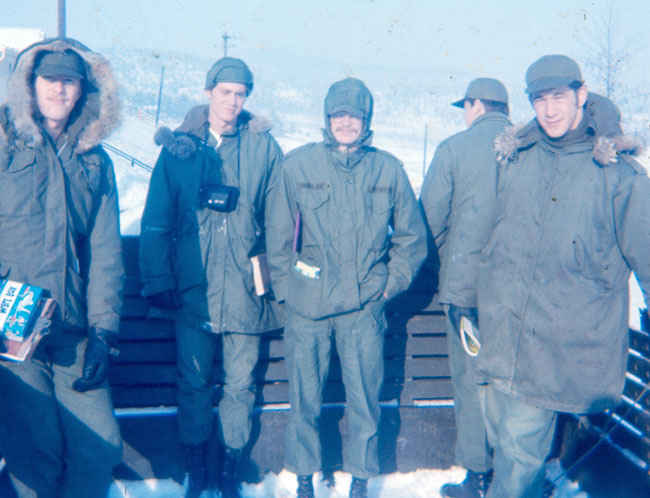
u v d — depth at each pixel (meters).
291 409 2.67
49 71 1.95
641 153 2.11
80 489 2.13
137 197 12.59
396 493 2.90
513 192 2.25
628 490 2.56
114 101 2.13
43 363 2.04
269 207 2.70
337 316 2.58
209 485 2.90
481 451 2.77
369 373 2.60
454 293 2.61
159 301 2.67
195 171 2.62
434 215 2.74
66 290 2.05
